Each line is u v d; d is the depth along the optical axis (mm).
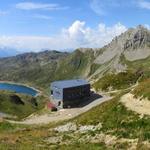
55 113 111438
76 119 72000
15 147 45250
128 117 55469
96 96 128125
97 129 56250
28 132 70250
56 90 120250
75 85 121438
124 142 45500
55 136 59125
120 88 136750
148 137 44594
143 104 60125
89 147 46906
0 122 96312
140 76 147500
